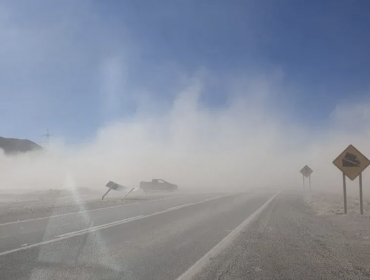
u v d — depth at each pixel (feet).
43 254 29.40
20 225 45.47
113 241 35.78
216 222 51.52
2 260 27.12
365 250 33.60
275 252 31.86
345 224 51.08
